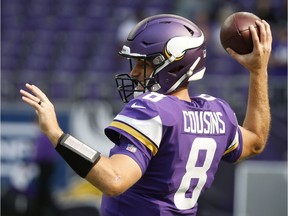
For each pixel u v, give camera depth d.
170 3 49.50
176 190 10.91
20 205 31.34
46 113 10.09
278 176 29.50
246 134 12.11
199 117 11.10
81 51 46.25
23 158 32.38
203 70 11.53
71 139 10.05
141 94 10.95
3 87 35.59
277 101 31.38
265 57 11.84
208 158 11.20
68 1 51.50
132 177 10.02
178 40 11.02
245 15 11.86
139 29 11.18
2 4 51.69
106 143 31.31
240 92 32.66
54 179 31.45
